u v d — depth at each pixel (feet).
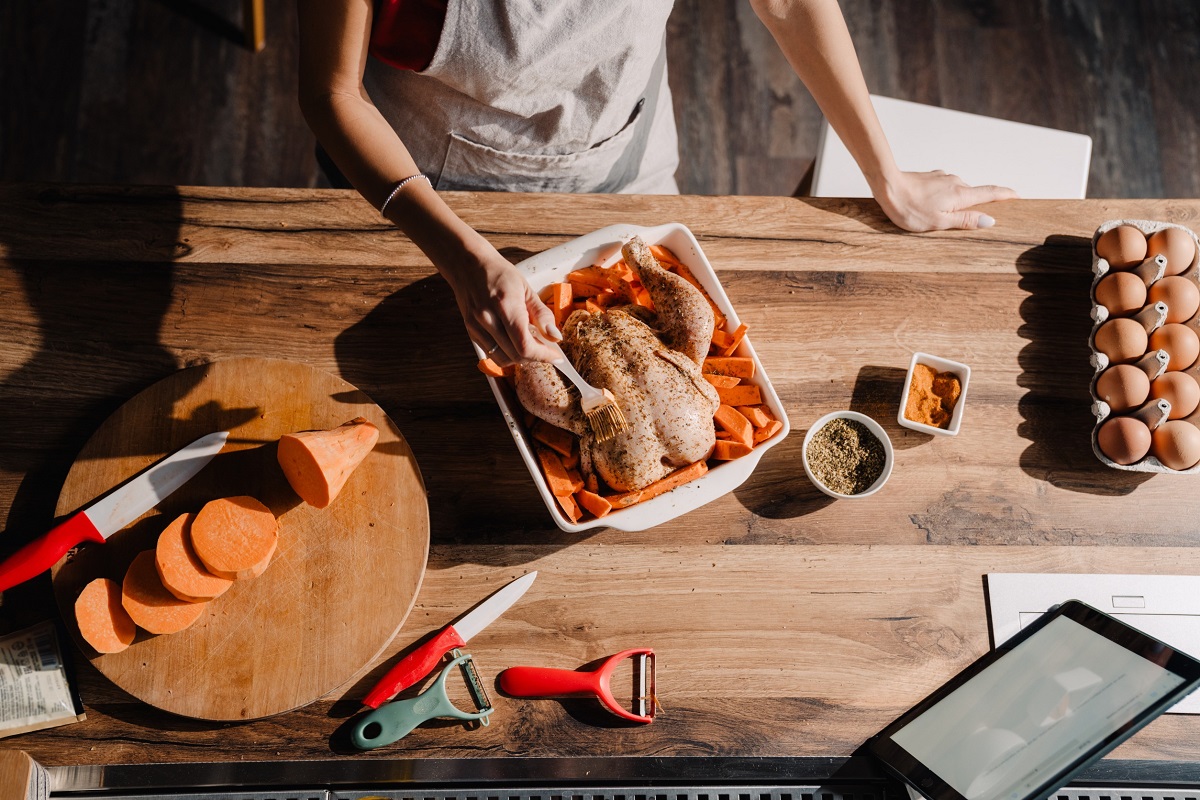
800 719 3.59
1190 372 3.92
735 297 4.17
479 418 3.92
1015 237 4.33
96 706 3.43
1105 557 3.86
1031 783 2.99
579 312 3.69
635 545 3.78
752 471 3.82
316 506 3.50
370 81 4.25
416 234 3.38
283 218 4.11
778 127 8.26
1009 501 3.92
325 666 3.43
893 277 4.23
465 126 4.20
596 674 3.52
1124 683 3.14
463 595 3.68
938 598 3.78
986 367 4.12
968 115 5.34
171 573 3.30
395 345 4.00
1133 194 8.25
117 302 3.95
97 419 3.81
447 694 3.57
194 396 3.75
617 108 4.25
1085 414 4.07
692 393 3.45
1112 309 4.00
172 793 3.42
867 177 4.28
